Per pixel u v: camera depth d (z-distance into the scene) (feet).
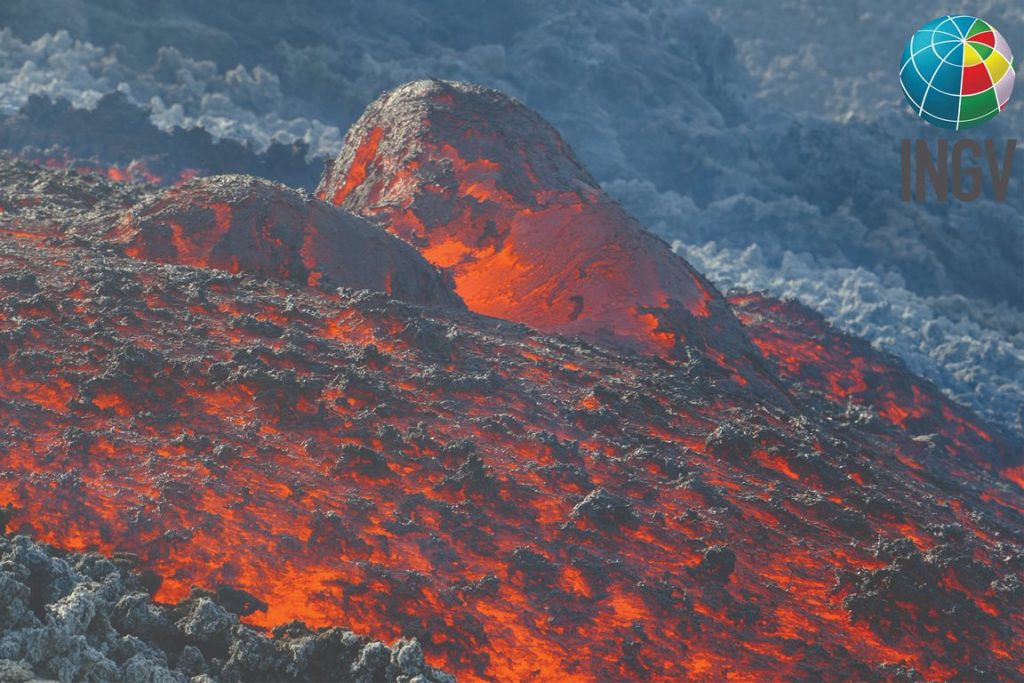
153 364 366.63
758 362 573.74
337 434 355.77
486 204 597.93
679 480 379.55
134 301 412.36
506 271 573.33
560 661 295.89
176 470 323.98
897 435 606.96
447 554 317.83
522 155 624.59
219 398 362.94
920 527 403.34
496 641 296.71
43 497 303.68
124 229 487.61
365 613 292.61
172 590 287.89
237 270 476.54
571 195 603.26
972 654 333.42
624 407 423.64
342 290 463.42
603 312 552.00
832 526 379.96
